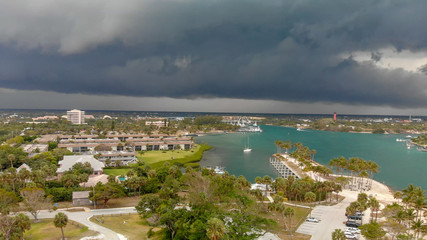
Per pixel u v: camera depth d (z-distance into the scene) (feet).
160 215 378.12
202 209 317.01
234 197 316.81
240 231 280.10
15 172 518.37
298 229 407.64
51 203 454.40
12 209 412.57
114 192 481.46
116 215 435.94
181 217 328.08
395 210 393.29
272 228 309.01
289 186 565.94
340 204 538.88
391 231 337.31
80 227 377.91
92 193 479.00
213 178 542.16
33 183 479.82
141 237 351.46
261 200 458.91
